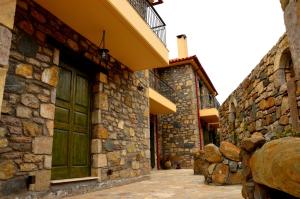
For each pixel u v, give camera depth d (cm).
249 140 254
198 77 1467
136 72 681
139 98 680
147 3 572
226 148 491
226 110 858
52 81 375
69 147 422
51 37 384
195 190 410
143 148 659
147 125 705
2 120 294
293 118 380
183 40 1578
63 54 430
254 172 218
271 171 181
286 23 123
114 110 546
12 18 183
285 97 413
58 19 407
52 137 360
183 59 1316
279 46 431
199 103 1381
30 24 351
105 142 496
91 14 399
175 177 688
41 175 332
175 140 1262
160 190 424
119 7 401
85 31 450
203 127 1493
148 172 661
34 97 340
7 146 295
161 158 1245
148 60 588
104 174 475
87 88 497
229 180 467
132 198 345
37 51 356
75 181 397
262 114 505
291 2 117
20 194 300
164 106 1013
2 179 283
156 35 556
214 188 427
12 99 309
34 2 362
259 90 522
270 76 468
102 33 459
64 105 424
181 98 1306
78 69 479
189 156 1212
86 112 482
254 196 236
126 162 563
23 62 331
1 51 170
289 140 186
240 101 667
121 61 595
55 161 387
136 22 458
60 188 363
